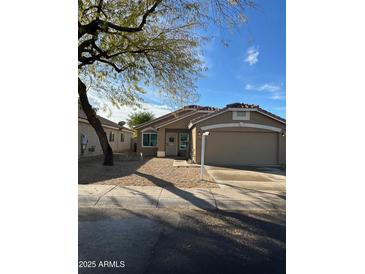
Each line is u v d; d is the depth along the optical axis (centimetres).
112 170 1152
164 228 455
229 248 379
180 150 2222
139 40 1003
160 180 902
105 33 952
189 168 1303
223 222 493
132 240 400
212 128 1544
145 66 1116
